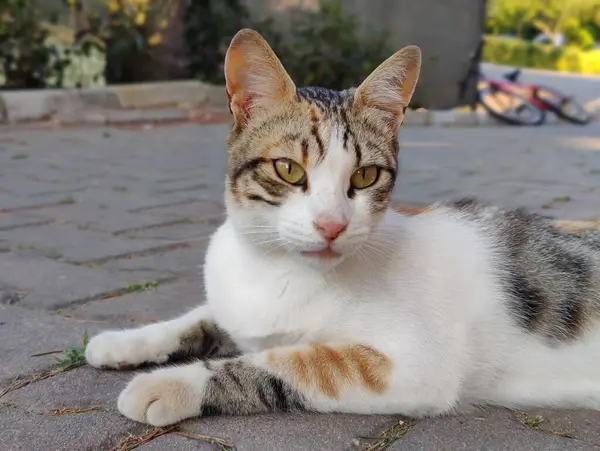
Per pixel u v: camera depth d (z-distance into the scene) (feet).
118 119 6.46
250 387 1.53
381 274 1.63
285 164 1.63
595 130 7.66
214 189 3.76
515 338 1.73
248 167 1.66
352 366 1.55
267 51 1.67
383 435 1.49
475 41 8.54
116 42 7.25
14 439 1.42
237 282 1.67
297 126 1.64
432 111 7.97
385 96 1.73
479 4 8.45
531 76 15.23
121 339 1.70
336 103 1.70
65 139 5.40
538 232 1.86
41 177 3.94
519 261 1.78
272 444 1.43
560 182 4.16
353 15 8.09
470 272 1.73
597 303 1.76
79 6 7.23
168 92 7.20
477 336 1.70
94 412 1.51
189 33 7.80
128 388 1.51
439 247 1.73
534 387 1.71
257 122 1.69
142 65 7.64
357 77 7.72
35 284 2.21
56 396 1.57
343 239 1.58
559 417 1.62
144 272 2.36
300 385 1.53
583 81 14.61
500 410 1.67
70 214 3.10
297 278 1.61
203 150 5.13
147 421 1.47
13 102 6.03
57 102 6.30
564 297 1.75
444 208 1.92
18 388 1.59
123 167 4.35
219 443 1.43
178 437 1.45
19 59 6.63
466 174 4.43
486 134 6.97
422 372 1.56
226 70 1.71
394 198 3.59
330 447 1.43
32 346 1.78
